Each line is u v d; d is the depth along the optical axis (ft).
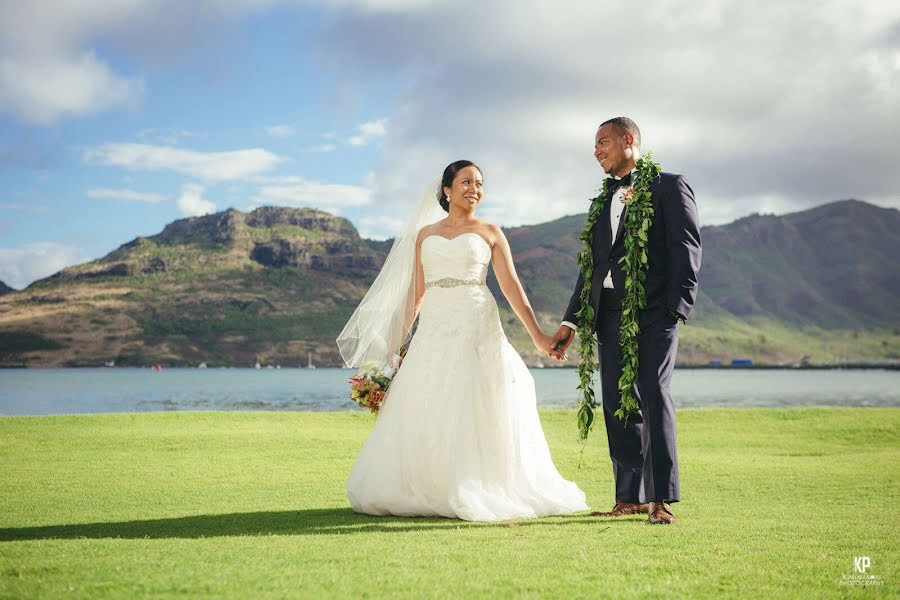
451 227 18.89
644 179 16.76
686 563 10.94
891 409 48.78
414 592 9.20
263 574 10.12
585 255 18.04
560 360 18.43
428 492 16.81
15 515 16.66
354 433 39.29
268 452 31.50
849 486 21.90
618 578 10.00
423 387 17.44
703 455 32.65
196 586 9.45
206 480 23.35
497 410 17.61
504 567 10.62
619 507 17.16
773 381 388.37
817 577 10.17
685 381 380.17
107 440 34.83
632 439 17.17
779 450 35.50
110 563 10.76
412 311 19.36
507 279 18.95
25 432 37.78
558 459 31.14
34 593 9.11
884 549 12.06
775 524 14.74
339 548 12.05
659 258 16.57
